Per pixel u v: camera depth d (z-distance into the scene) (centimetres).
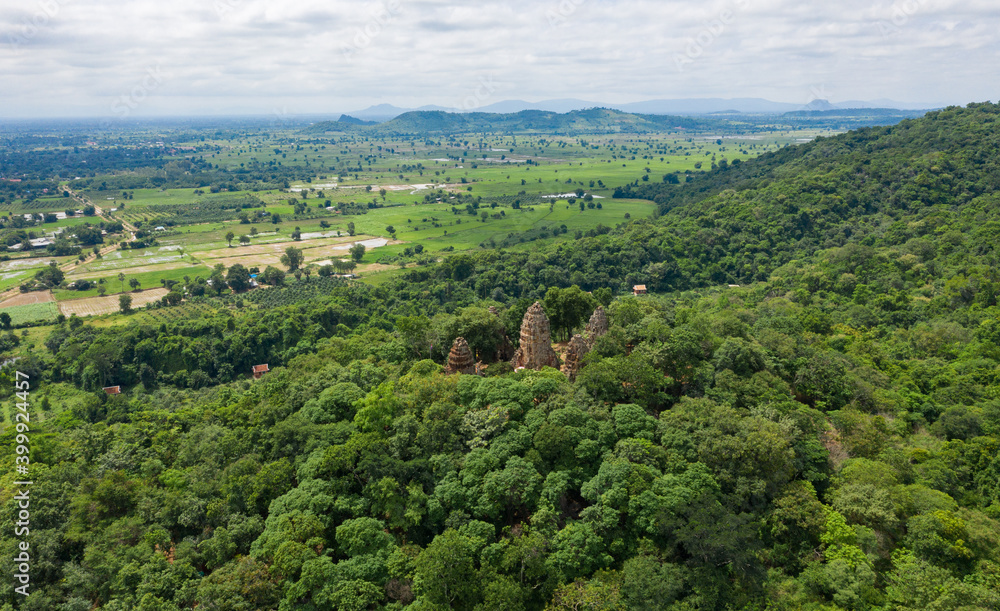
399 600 5281
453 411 7062
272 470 6544
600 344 8600
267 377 11012
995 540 5753
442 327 9706
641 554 5500
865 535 5738
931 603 5078
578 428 6506
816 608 5203
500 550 5484
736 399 7662
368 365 9038
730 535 5322
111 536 5903
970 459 7406
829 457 6981
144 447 8056
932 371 10088
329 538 5978
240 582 5262
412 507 5900
